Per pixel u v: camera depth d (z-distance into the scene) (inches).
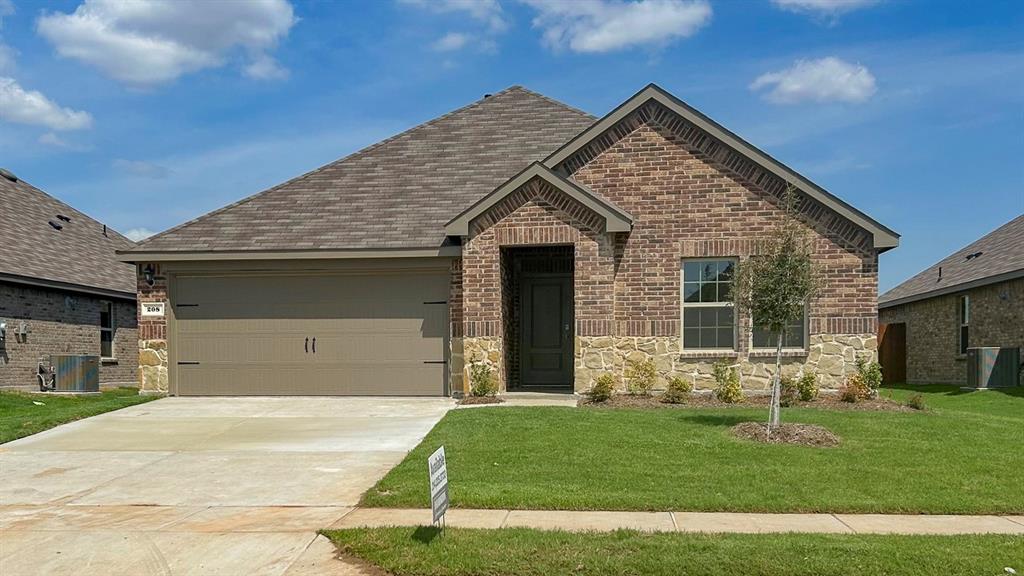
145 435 447.8
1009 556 225.9
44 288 810.8
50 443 427.8
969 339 884.0
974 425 434.0
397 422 477.1
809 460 347.6
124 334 973.8
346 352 604.4
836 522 268.5
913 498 291.7
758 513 280.2
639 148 576.4
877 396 551.2
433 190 648.4
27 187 1013.8
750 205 562.3
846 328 551.5
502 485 311.4
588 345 550.3
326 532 258.8
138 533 266.2
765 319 406.6
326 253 584.1
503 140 703.1
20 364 776.9
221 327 615.2
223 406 553.6
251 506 300.4
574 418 452.4
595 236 550.0
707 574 216.8
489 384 558.3
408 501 296.0
